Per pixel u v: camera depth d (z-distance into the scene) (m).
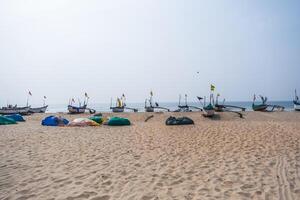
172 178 5.46
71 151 8.45
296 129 14.16
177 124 18.08
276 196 4.45
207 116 26.42
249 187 4.90
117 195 4.49
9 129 15.45
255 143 9.77
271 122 20.00
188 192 4.64
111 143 10.15
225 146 9.23
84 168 6.27
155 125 18.38
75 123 17.88
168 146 9.38
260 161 6.92
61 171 6.00
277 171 5.96
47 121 18.81
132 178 5.46
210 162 6.86
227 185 5.01
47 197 4.38
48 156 7.64
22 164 6.64
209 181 5.26
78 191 4.67
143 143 10.12
